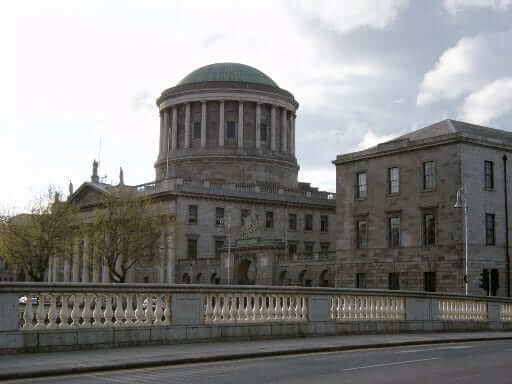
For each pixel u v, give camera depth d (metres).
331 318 29.20
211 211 104.75
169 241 99.31
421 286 72.69
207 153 127.38
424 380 16.25
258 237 94.06
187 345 23.66
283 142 134.38
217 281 96.50
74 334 21.56
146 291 23.41
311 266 86.19
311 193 116.44
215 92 130.25
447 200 71.06
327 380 16.20
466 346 26.80
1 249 86.44
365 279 79.00
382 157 78.50
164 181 105.25
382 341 26.69
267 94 132.38
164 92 136.38
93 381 16.28
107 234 89.81
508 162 74.50
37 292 20.91
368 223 79.50
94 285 22.14
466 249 62.38
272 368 18.70
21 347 20.45
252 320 26.30
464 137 70.31
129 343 22.78
